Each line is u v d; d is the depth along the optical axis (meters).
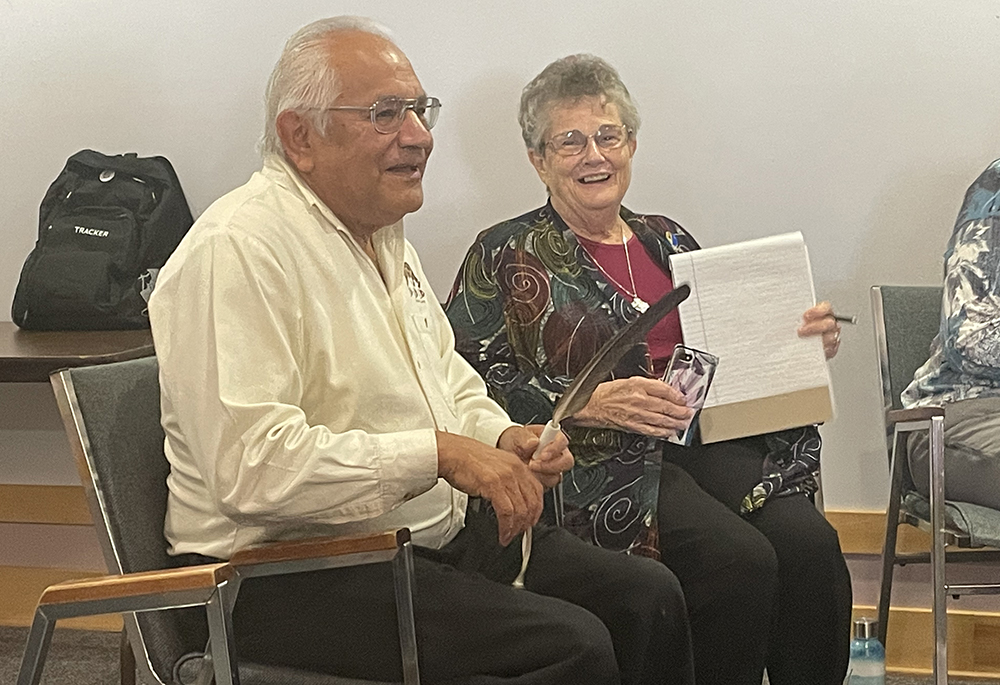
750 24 2.48
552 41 2.53
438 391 1.76
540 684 1.49
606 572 1.74
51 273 2.46
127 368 1.60
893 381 2.34
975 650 2.59
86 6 2.64
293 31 2.58
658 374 2.12
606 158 2.11
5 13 2.66
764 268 2.04
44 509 2.82
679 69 2.51
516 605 1.54
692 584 1.94
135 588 1.28
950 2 2.42
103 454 1.49
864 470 2.59
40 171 2.71
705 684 1.94
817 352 2.04
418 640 1.53
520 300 2.08
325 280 1.60
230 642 1.29
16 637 2.80
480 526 1.75
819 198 2.52
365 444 1.48
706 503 2.04
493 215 2.59
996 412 2.17
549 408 2.04
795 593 2.00
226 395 1.46
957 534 2.06
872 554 2.60
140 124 2.66
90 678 2.54
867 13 2.45
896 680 2.56
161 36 2.62
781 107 2.50
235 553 1.39
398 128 1.62
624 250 2.19
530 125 2.16
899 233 2.51
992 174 2.24
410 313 1.76
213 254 1.51
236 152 2.63
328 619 1.53
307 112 1.61
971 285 2.19
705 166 2.54
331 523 1.50
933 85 2.45
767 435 2.12
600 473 1.99
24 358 2.11
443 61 2.56
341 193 1.64
